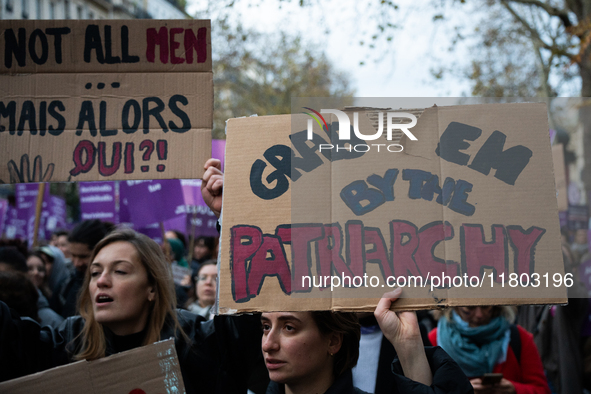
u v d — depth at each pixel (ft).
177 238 19.30
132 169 5.75
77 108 5.84
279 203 5.30
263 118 5.57
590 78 27.84
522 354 9.07
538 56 34.76
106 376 5.09
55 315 10.97
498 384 8.53
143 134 5.81
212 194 5.74
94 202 19.01
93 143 5.79
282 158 5.42
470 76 33.30
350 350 5.95
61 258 15.92
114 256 6.59
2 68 5.87
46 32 5.90
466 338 9.17
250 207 5.33
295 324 5.55
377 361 7.66
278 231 5.23
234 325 6.76
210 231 20.49
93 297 6.49
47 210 25.58
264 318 5.74
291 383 5.70
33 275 13.91
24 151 5.77
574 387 9.92
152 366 5.24
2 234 25.58
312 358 5.56
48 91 5.85
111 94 5.85
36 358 6.33
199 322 7.07
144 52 5.89
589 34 25.89
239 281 5.16
